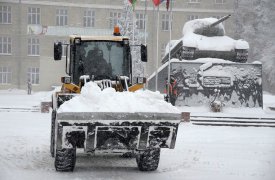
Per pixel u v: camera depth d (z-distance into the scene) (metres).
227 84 28.47
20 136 15.95
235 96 28.52
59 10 68.12
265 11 67.25
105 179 8.98
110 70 11.32
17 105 30.95
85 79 10.67
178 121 9.25
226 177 9.34
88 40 11.38
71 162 9.64
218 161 11.53
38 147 13.48
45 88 66.88
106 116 8.95
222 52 29.41
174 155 12.50
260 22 68.31
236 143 15.52
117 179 9.00
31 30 66.69
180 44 29.44
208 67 28.50
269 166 10.80
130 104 9.14
